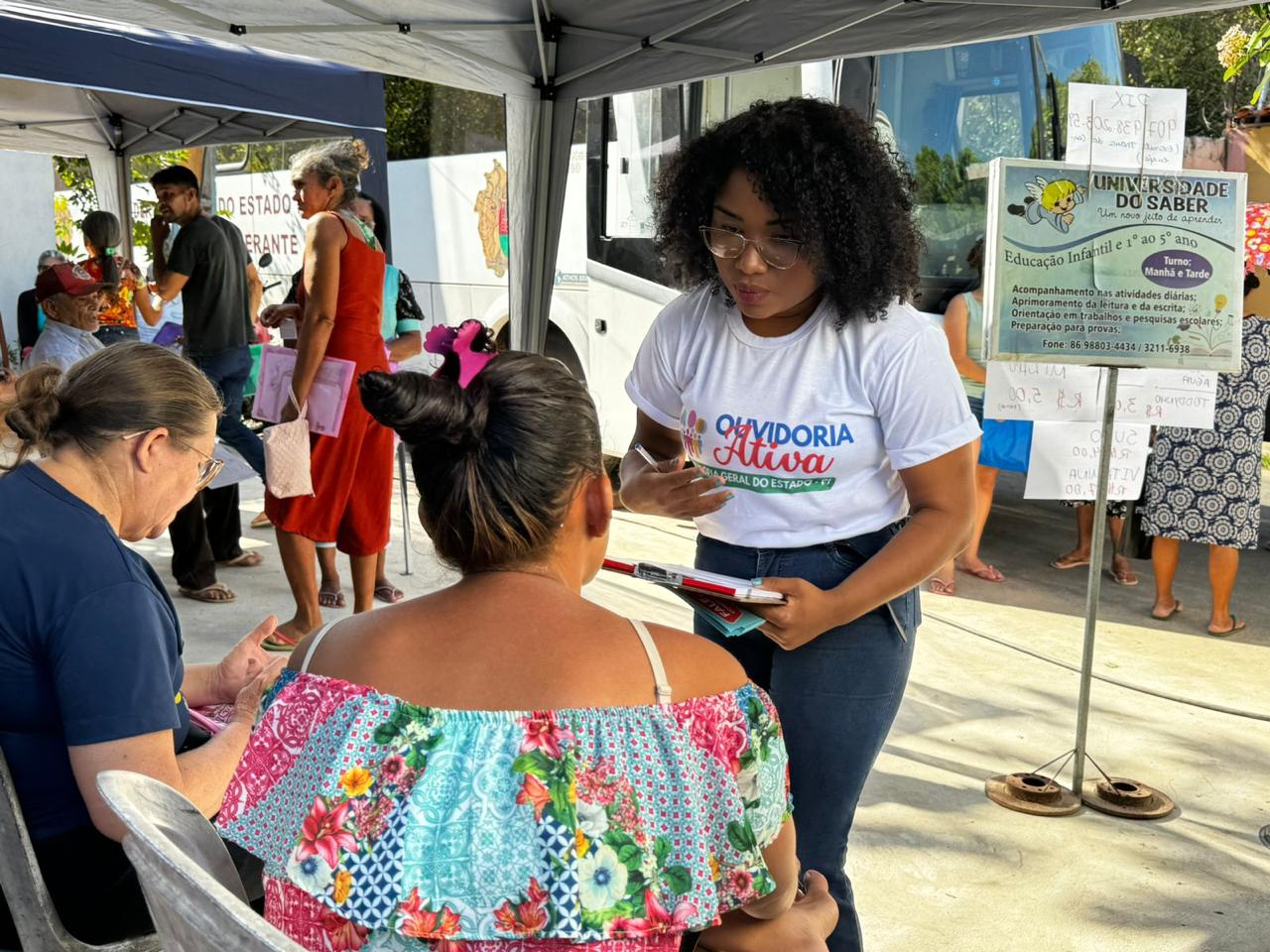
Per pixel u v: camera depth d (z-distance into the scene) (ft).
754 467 6.42
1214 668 15.56
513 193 14.48
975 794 11.60
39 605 5.21
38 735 5.46
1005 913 9.40
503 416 3.73
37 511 5.38
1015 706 14.02
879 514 6.44
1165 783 11.96
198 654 14.66
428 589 17.84
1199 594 19.34
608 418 24.44
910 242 6.07
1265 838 10.81
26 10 16.25
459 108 26.37
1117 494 13.80
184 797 4.16
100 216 22.84
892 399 6.11
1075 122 10.80
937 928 9.16
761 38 11.84
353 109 20.40
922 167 20.04
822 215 5.77
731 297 6.53
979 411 19.01
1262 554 22.17
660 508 6.45
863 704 6.46
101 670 5.20
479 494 3.71
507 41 13.65
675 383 6.82
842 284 5.96
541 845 3.36
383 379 3.62
